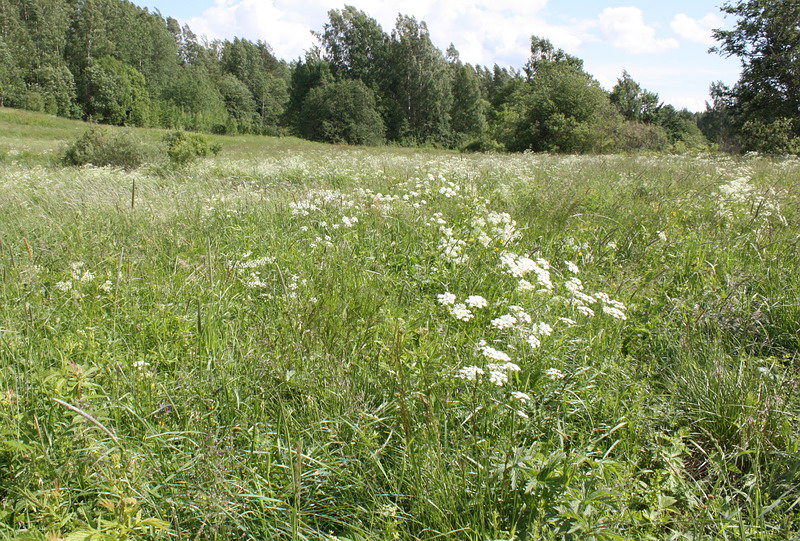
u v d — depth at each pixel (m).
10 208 6.52
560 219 6.23
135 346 3.19
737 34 28.97
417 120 81.56
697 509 2.27
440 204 7.16
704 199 7.15
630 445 2.60
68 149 18.34
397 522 2.05
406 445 2.25
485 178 10.34
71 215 6.16
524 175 10.70
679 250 5.13
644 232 5.61
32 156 22.06
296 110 86.06
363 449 2.44
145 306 3.77
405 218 6.11
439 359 2.97
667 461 2.42
